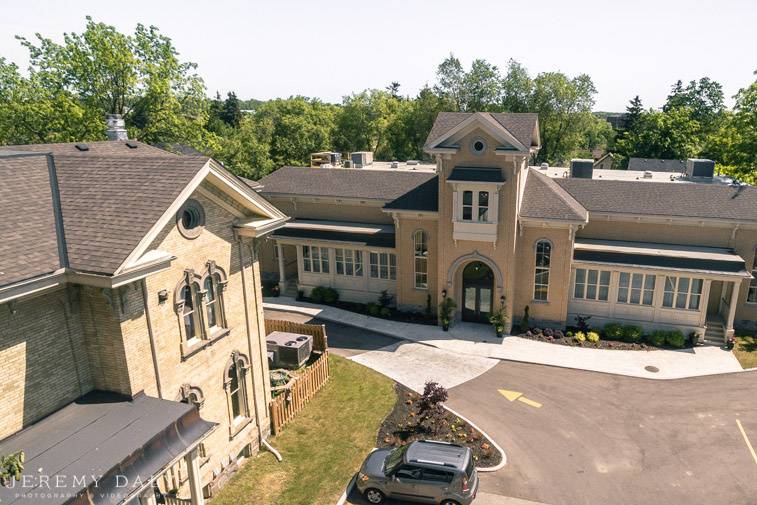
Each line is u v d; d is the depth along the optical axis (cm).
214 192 1636
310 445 1981
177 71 4441
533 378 2458
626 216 2955
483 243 2845
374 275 3378
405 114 8781
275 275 3878
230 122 12388
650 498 1677
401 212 3075
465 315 3119
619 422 2088
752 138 4600
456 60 8175
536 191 2931
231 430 1809
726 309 2845
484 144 2694
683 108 6638
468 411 2195
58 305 1316
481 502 1677
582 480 1767
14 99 3869
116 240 1311
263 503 1672
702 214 2823
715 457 1862
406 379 2472
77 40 3959
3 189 1447
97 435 1248
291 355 2533
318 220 3659
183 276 1552
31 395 1273
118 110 4222
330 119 10050
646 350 2706
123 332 1347
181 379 1570
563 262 2836
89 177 1565
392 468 1661
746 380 2383
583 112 7631
